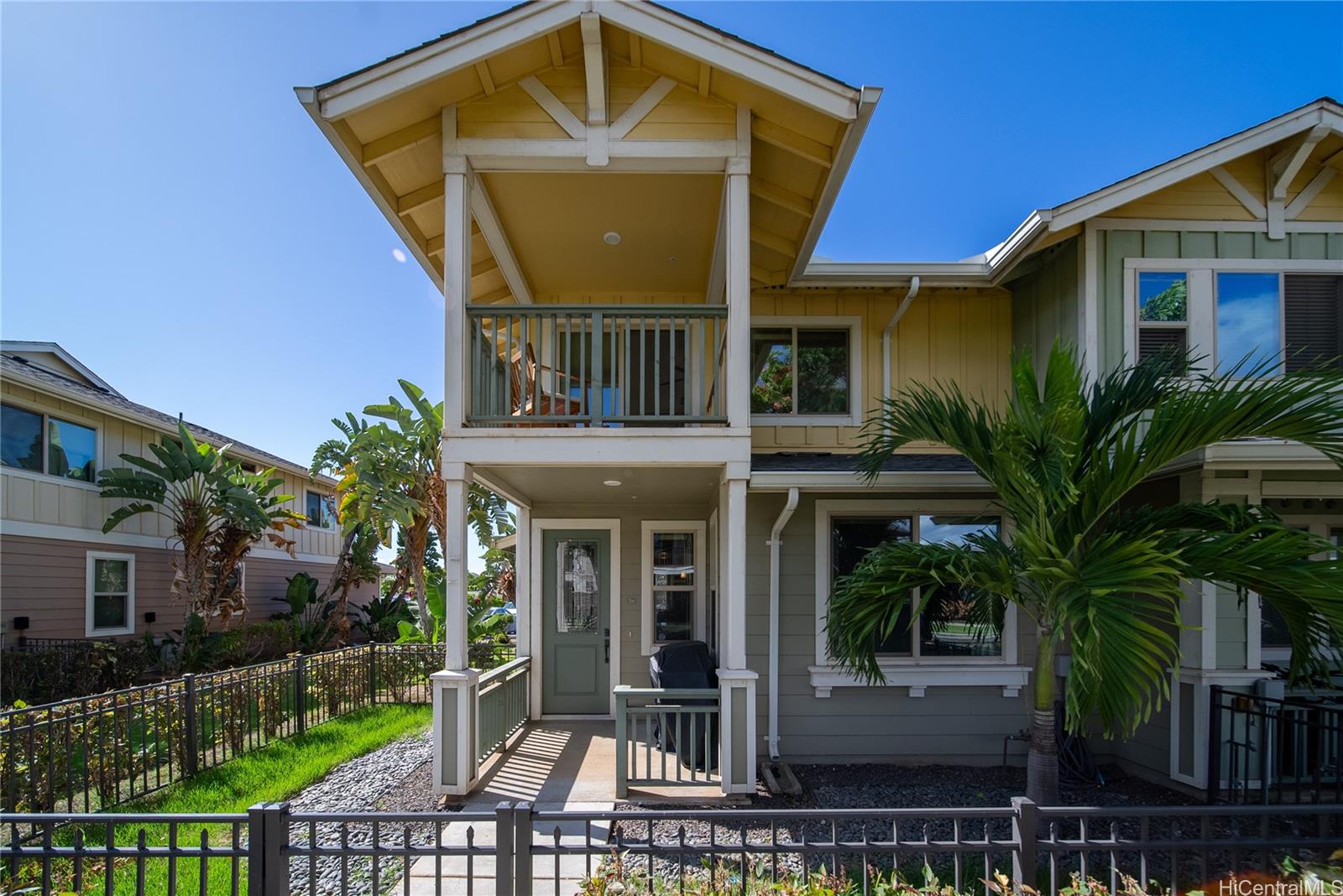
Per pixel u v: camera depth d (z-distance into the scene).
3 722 5.18
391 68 5.56
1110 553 4.32
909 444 7.77
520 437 5.88
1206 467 5.82
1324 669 4.61
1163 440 4.38
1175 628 6.15
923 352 8.02
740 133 6.12
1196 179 6.82
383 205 6.61
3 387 10.67
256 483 14.25
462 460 5.86
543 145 6.13
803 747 6.90
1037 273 7.58
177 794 5.80
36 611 11.05
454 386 5.93
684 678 6.64
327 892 4.16
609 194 6.99
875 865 4.43
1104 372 6.47
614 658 8.80
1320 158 6.81
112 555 12.59
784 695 6.96
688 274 8.84
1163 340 6.71
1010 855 4.55
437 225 7.44
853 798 5.80
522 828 2.80
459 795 5.61
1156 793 6.01
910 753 6.88
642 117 6.19
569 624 8.91
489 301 9.31
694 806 5.51
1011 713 6.92
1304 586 3.97
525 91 6.18
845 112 5.58
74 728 5.80
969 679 6.90
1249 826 5.11
